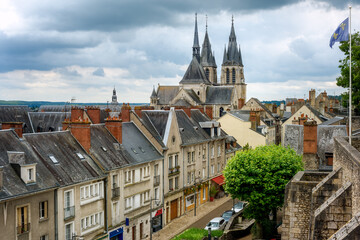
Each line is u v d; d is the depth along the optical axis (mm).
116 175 50062
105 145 51938
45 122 77062
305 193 26422
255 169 46531
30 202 37156
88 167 46250
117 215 50094
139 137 61125
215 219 57156
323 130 50750
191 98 173375
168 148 63000
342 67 59031
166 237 55844
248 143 92688
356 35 58781
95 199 46156
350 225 15078
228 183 48812
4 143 39844
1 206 34125
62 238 41062
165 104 186750
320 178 28906
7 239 34719
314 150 45062
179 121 74250
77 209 43125
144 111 67312
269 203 46562
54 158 43312
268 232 48031
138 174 55156
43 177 39656
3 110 74250
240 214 58438
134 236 53969
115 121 54938
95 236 46031
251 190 47469
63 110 105562
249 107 129750
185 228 59938
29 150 41562
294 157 47375
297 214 26516
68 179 42188
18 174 37500
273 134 108500
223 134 85625
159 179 60594
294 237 26500
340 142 23312
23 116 76312
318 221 20219
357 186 18500
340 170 22797
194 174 72375
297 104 109875
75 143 48031
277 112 145625
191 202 71250
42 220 38562
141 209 55656
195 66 186500
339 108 131000
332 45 29359
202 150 75750
